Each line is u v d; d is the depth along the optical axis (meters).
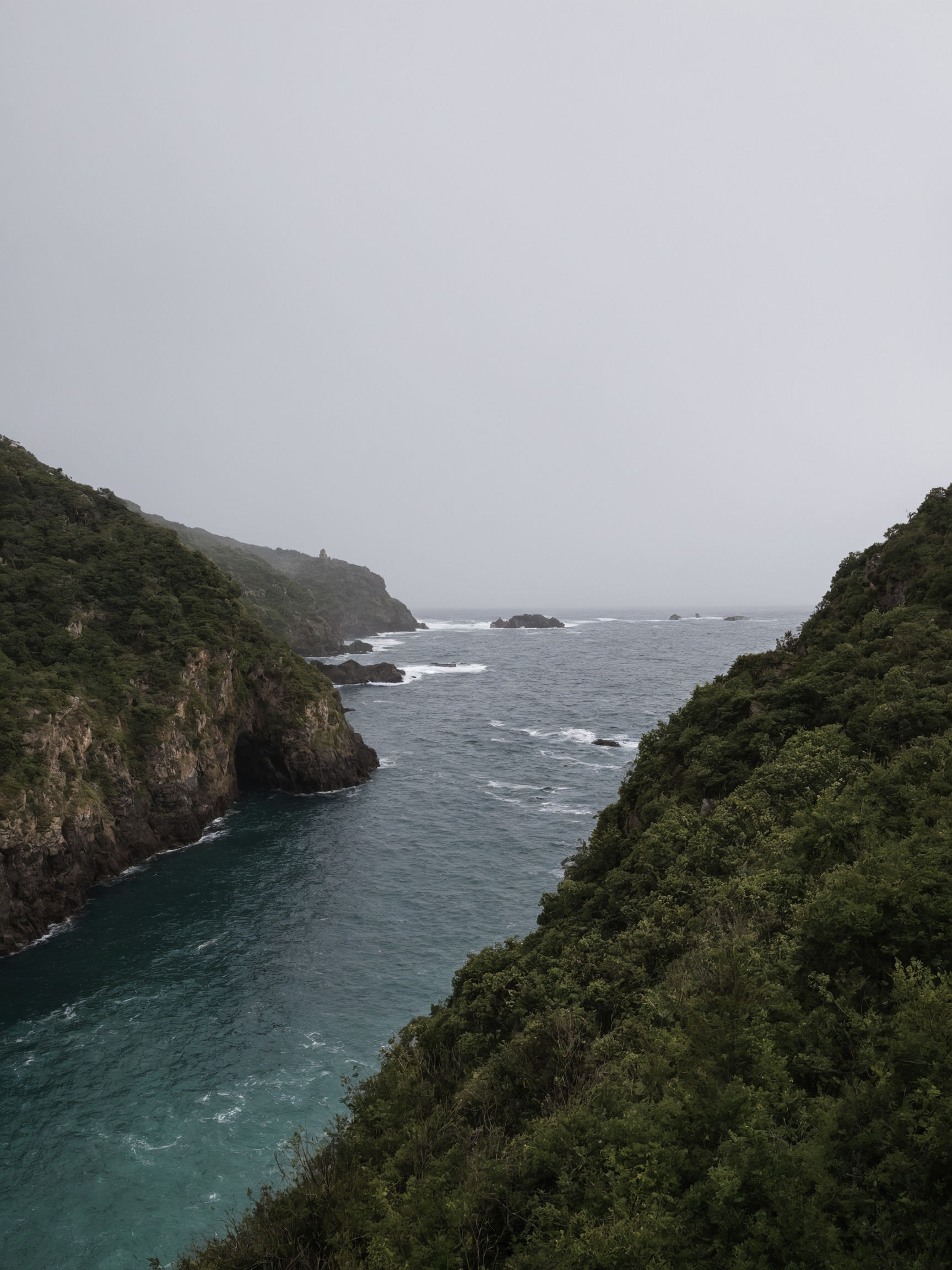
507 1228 13.43
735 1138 11.62
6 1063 34.47
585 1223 11.79
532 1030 20.00
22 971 43.06
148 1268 24.53
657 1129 12.73
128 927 48.66
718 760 34.75
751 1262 10.17
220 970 42.91
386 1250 13.15
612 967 21.89
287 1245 15.95
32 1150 29.28
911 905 15.37
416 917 49.34
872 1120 11.62
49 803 51.66
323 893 53.50
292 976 42.09
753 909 20.39
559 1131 14.27
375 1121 20.38
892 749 27.61
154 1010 38.78
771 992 15.45
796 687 35.91
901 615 39.19
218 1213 26.39
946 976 13.70
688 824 29.02
